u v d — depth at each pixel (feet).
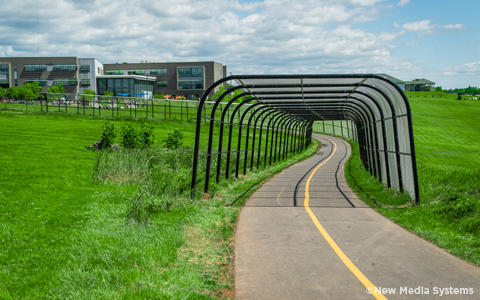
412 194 32.42
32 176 40.04
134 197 28.68
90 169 46.52
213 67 299.17
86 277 15.16
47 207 27.94
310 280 15.33
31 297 13.74
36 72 269.03
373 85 35.35
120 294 13.64
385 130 43.06
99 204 29.94
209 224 24.53
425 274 15.90
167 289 13.99
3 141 68.64
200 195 34.65
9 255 18.34
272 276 15.80
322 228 24.09
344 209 30.58
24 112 125.59
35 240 20.67
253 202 33.88
